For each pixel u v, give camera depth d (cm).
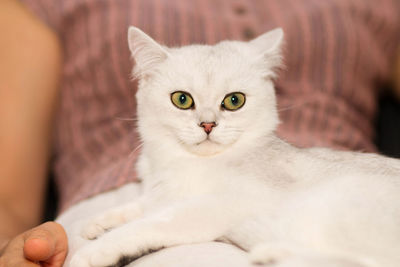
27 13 78
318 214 46
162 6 71
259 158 52
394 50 79
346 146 70
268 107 54
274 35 58
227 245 47
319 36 72
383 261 44
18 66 74
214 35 70
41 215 72
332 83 72
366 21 76
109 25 70
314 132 69
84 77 71
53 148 76
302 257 42
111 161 66
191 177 51
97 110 70
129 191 59
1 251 48
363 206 45
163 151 54
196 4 72
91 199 59
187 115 52
